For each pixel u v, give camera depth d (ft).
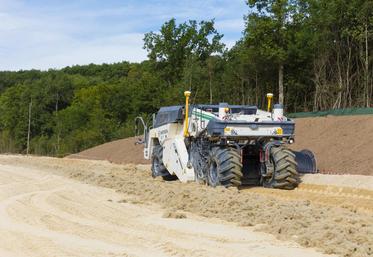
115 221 31.19
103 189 47.70
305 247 23.72
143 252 23.18
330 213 30.30
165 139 52.75
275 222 28.73
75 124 203.10
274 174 42.24
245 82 134.10
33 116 233.14
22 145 225.35
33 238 26.58
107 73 338.34
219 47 181.88
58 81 260.62
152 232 27.66
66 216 33.17
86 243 25.22
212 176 43.29
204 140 45.44
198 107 47.16
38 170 69.92
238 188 43.78
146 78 196.44
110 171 66.59
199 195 38.45
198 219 31.50
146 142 59.88
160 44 191.11
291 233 26.27
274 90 127.34
